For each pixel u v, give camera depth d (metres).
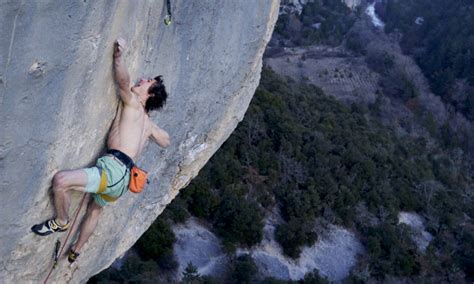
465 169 41.50
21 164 3.78
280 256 26.06
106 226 6.30
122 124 4.73
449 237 30.22
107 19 3.94
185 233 25.03
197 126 7.49
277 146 30.44
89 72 4.03
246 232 25.67
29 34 3.27
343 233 28.27
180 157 7.60
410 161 35.84
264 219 27.16
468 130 45.69
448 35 52.78
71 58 3.71
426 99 48.66
